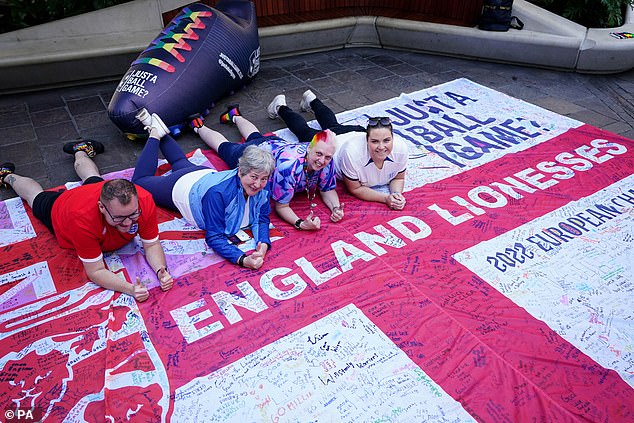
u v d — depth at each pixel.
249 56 4.75
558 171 3.64
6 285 2.66
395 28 5.91
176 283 2.68
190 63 4.14
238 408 2.07
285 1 5.93
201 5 4.54
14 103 4.77
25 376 2.20
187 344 2.35
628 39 5.14
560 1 5.90
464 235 3.02
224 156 3.57
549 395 2.11
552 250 2.90
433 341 2.35
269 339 2.37
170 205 3.13
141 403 2.09
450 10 5.89
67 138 4.16
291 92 4.98
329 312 2.51
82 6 5.38
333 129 3.68
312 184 3.14
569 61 5.33
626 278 2.71
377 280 2.69
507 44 5.46
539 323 2.44
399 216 3.19
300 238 3.00
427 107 4.59
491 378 2.18
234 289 2.64
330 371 2.22
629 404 2.08
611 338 2.37
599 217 3.16
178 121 4.11
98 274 2.59
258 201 2.90
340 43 6.14
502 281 2.69
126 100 3.84
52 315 2.49
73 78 5.04
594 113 4.59
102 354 2.30
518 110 4.54
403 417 2.03
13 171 3.58
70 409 2.07
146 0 5.30
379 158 3.08
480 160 3.80
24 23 5.27
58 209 2.60
